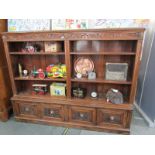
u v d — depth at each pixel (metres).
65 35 1.80
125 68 1.89
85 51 2.06
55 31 1.80
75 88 2.19
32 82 2.44
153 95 2.13
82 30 1.73
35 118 2.29
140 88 2.55
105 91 2.25
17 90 2.31
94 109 2.01
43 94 2.27
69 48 1.86
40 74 2.17
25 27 2.10
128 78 2.00
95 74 2.07
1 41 2.18
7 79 2.38
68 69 1.96
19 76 2.27
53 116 2.21
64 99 2.11
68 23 1.98
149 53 2.24
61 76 2.12
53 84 2.26
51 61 2.26
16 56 2.24
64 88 2.17
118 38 1.68
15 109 2.31
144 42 2.39
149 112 2.25
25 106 2.26
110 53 1.81
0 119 2.37
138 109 2.56
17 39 1.94
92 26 1.94
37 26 2.06
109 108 1.95
